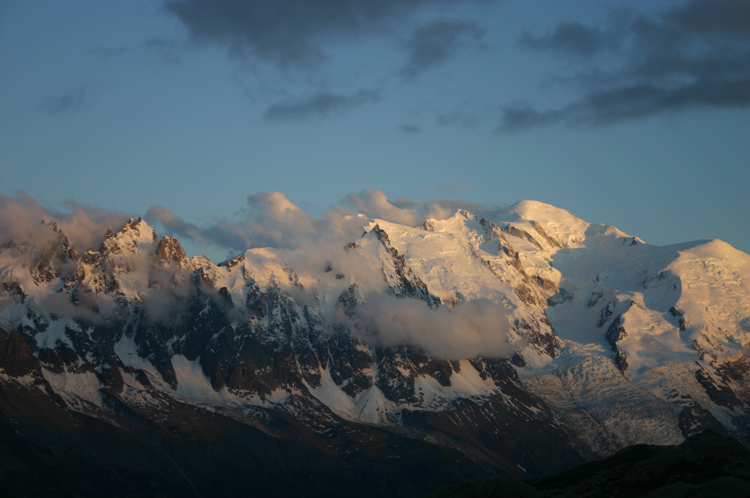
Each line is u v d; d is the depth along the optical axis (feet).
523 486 559.79
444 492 552.41
